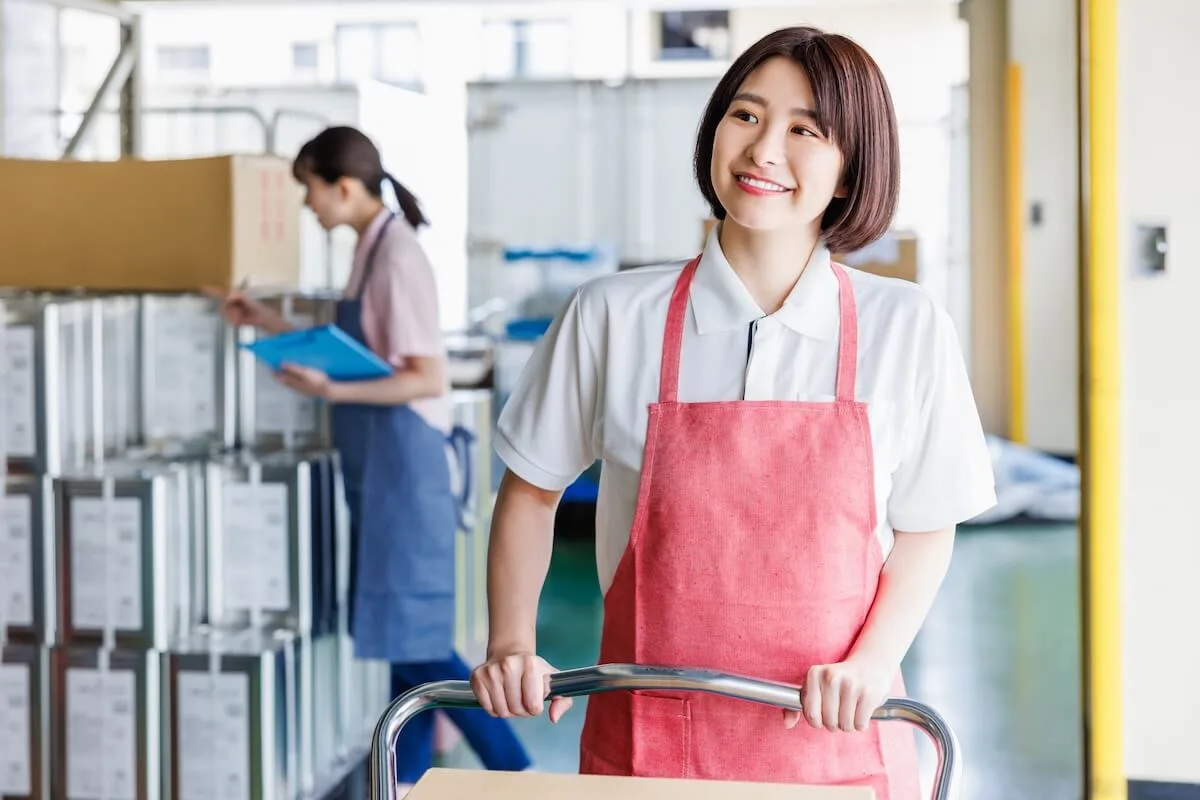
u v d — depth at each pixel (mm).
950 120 8750
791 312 1558
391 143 6602
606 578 1649
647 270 1638
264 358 3027
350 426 3285
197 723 2904
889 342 1556
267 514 3061
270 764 2906
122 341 3135
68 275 3285
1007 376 8891
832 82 1496
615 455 1603
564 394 1645
